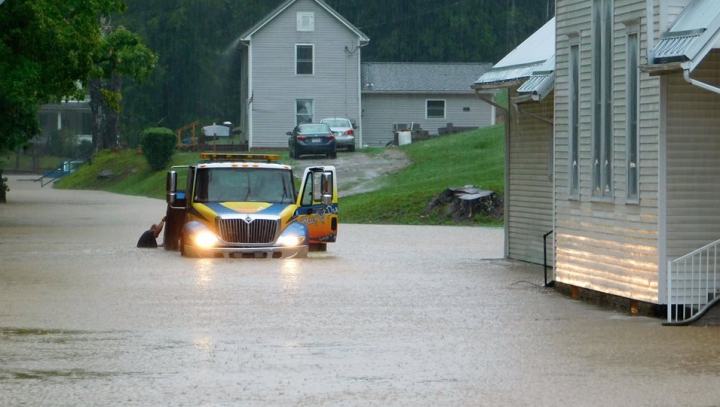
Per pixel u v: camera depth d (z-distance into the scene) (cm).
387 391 2670
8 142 10819
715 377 2841
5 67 8462
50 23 8575
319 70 17462
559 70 4788
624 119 4234
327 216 6769
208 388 2703
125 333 3538
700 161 4019
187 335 3500
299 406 2512
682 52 3791
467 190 10412
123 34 10538
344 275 5391
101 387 2709
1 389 2686
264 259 6197
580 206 4575
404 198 10725
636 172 4141
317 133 14512
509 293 4725
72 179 18338
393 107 18200
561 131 4762
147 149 16225
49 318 3862
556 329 3688
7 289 4725
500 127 15650
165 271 5484
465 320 3888
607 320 3922
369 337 3488
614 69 4297
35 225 9131
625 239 4212
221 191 6438
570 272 4659
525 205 6159
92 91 19150
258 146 17388
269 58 17362
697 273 4003
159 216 10406
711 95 4022
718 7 3791
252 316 3934
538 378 2828
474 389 2695
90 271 5484
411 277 5341
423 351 3231
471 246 7438
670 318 3875
